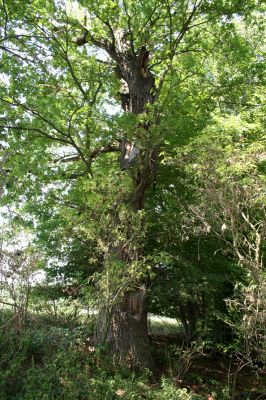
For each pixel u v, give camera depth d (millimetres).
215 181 6746
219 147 6750
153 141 9484
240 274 10367
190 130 10641
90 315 9766
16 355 7652
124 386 7762
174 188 11602
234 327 8672
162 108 9977
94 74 11453
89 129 11242
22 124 10312
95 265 10562
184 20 11484
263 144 7172
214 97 12461
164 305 12656
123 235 8734
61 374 7340
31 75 10641
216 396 9039
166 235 11367
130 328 9750
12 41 11125
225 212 6691
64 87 11719
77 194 9648
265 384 10195
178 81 11094
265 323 6539
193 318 12938
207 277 10750
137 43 12094
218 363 11773
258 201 6719
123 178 8883
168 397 7602
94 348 9469
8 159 10367
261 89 11492
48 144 10828
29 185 10352
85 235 9188
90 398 6949
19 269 8242
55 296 9539
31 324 8781
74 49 11445
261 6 11992
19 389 6832
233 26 12039
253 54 13039
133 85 11461
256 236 6922
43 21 10508
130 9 11062
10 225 8609
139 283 9703
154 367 9828
